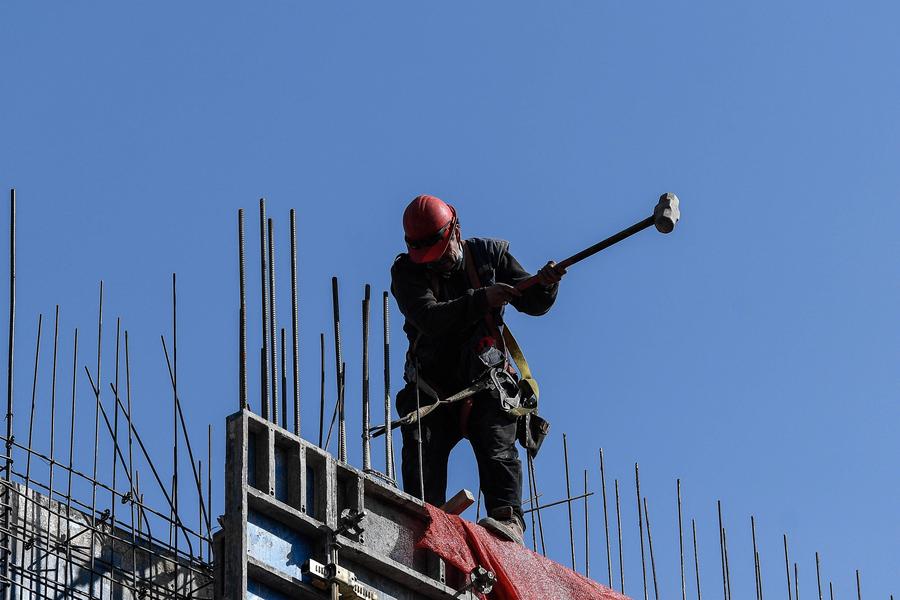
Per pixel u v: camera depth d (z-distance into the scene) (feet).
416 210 84.69
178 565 90.17
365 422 79.25
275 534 71.92
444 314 83.25
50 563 87.61
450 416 84.94
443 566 77.41
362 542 74.13
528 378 85.97
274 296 79.77
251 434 72.84
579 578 80.74
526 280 84.84
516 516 82.02
